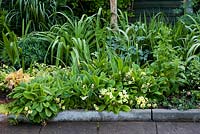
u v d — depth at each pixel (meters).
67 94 3.89
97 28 5.08
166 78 4.11
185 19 5.44
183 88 4.32
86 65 4.39
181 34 5.17
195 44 4.64
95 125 3.80
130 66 4.48
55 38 5.00
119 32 5.07
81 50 4.69
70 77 4.18
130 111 3.89
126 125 3.80
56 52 5.00
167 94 4.17
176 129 3.71
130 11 6.68
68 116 3.88
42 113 3.77
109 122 3.88
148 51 4.84
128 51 4.72
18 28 5.83
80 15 6.54
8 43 4.88
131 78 4.09
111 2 5.44
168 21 6.13
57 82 4.05
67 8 6.27
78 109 3.93
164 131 3.67
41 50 5.00
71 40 4.92
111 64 4.27
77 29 5.05
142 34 5.16
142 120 3.90
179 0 6.82
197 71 4.28
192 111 3.89
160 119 3.90
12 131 3.70
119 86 4.03
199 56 4.57
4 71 4.61
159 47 4.45
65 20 5.85
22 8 5.77
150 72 4.21
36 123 3.82
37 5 5.62
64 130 3.71
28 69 4.67
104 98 3.89
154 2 6.96
